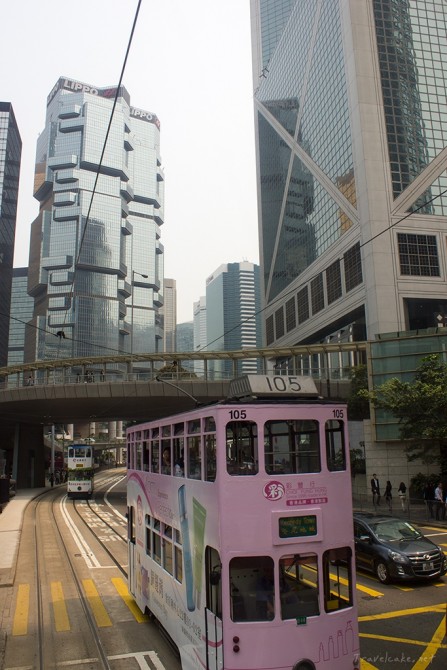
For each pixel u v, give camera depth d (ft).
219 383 155.02
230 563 22.06
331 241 276.82
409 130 244.42
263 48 457.27
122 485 223.51
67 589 47.19
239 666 21.22
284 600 22.20
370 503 109.29
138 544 40.40
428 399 91.25
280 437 24.03
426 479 107.34
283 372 160.97
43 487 216.54
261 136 430.20
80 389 161.58
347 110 256.73
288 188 357.20
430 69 256.11
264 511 22.74
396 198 234.79
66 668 29.22
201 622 24.70
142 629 35.53
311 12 316.60
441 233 235.20
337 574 23.61
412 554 45.32
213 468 24.12
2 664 29.91
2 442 299.38
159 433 35.01
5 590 46.93
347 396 149.89
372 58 249.55
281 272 367.04
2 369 179.83
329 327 286.66
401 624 34.68
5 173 456.04
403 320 223.30
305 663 21.83
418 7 262.47
